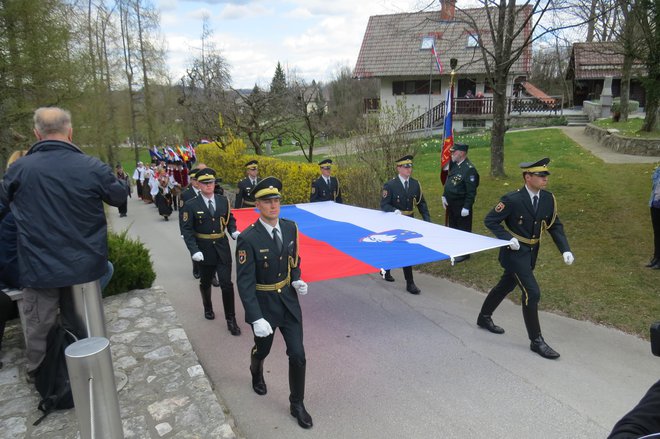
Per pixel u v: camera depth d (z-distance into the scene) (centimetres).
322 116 1833
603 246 761
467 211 790
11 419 383
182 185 1788
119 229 1404
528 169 504
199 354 533
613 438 161
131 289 684
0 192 354
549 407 407
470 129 2578
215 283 788
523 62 2520
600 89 3177
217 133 1912
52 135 356
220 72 2539
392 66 2862
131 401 410
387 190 754
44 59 1157
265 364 505
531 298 495
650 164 1266
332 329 579
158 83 3641
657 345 180
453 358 497
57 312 383
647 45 844
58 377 388
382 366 486
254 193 396
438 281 740
